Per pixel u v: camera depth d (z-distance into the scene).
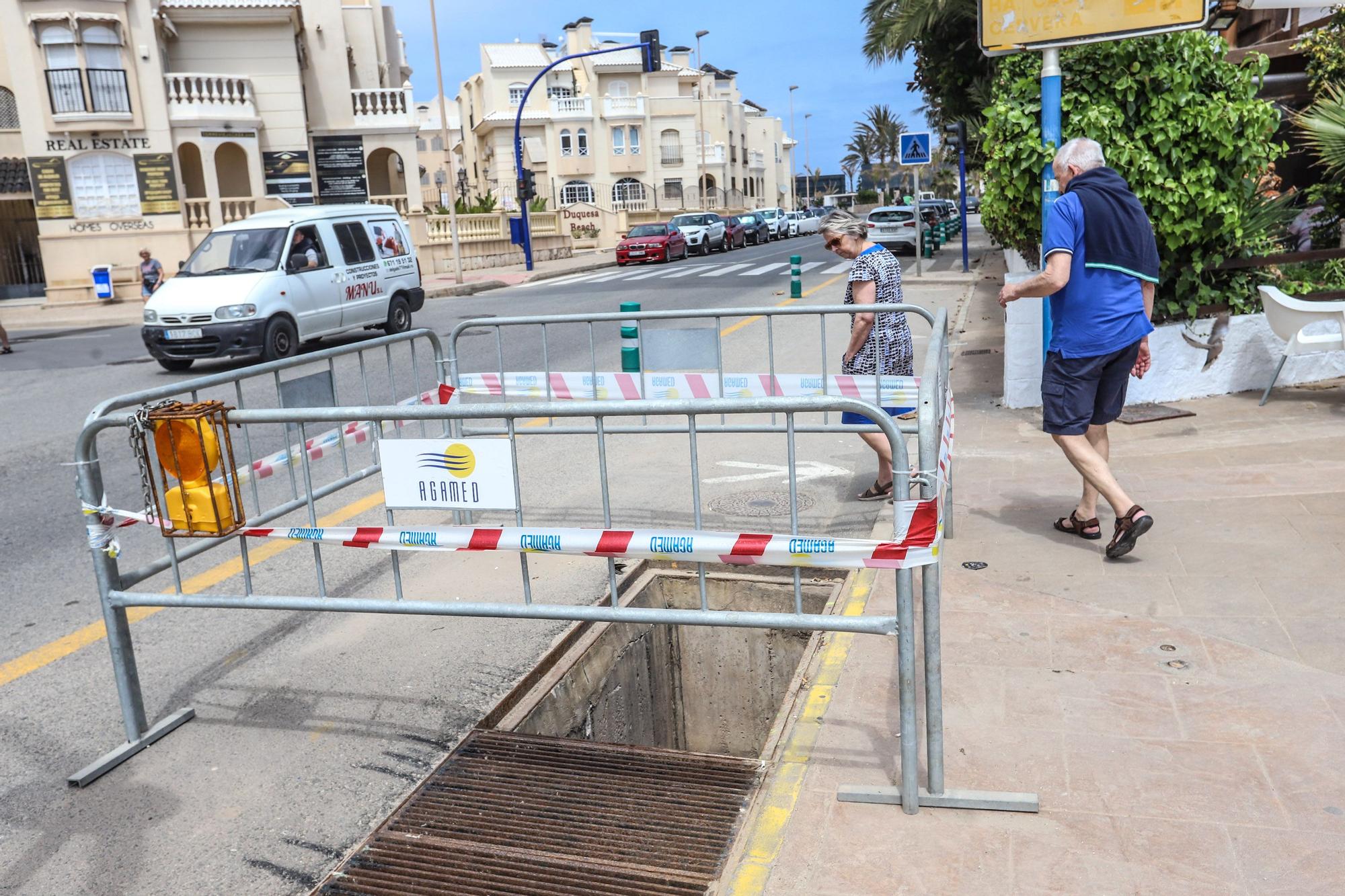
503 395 6.61
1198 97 7.01
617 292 22.20
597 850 3.03
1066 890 2.61
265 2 31.20
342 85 33.97
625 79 62.97
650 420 8.62
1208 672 3.67
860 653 4.05
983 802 2.97
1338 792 2.95
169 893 2.92
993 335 12.57
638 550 3.08
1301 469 5.86
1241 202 7.43
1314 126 8.27
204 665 4.46
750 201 82.62
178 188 29.50
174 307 13.36
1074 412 4.75
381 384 11.73
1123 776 3.08
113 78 28.31
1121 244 4.55
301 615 4.97
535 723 4.02
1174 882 2.61
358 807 3.32
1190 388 7.88
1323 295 8.14
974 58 18.47
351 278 15.10
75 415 11.06
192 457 3.49
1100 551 4.88
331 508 6.82
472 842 3.09
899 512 2.80
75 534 6.61
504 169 62.00
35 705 4.15
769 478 6.84
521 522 3.23
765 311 6.01
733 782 3.39
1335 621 3.99
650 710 5.18
